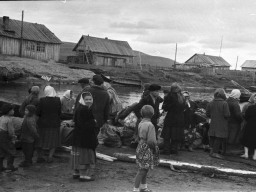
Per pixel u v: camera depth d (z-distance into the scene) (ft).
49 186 21.35
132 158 27.43
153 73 224.33
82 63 218.18
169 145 30.71
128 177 23.81
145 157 20.13
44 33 191.72
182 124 30.40
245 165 29.35
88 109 22.29
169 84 212.43
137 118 32.65
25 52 179.01
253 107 30.35
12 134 23.56
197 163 28.71
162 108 30.63
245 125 30.96
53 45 190.60
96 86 26.43
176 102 30.01
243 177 25.49
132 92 150.61
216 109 30.86
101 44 227.81
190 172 26.11
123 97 125.18
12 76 142.92
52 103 25.93
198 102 40.29
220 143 32.89
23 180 22.33
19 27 183.93
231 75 272.10
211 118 31.27
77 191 20.53
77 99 26.18
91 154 22.48
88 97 22.39
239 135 32.12
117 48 233.76
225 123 30.86
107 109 26.50
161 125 34.60
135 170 25.55
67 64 191.83
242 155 31.73
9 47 174.09
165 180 23.77
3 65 150.82
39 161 26.35
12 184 21.49
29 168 24.94
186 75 240.94
